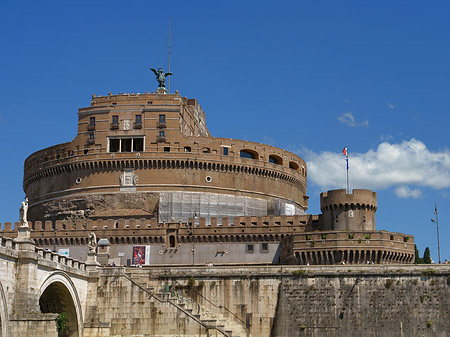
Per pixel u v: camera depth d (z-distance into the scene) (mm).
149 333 78750
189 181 126938
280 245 111750
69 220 121750
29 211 138125
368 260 98875
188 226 114938
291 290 87000
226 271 87812
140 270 87938
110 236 114000
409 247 102875
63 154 133250
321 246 99875
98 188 127438
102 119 130000
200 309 86312
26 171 143625
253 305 86750
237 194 130125
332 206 110375
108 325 79438
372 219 110625
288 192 138875
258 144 135625
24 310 63469
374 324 85500
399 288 86250
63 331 78000
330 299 86438
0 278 61656
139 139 129000
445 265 86500
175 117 128875
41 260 67500
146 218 122750
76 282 77938
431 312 85188
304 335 85688
